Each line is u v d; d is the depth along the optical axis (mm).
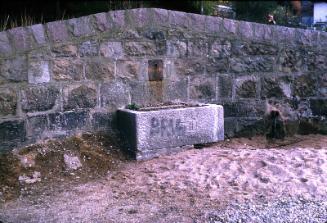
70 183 5238
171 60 6645
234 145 6680
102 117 6250
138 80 6445
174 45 6637
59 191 5000
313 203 4453
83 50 6008
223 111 6770
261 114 7152
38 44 5656
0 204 4688
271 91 7172
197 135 6332
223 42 6898
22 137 5609
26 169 5320
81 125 6094
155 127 5977
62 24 5828
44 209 4520
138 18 6355
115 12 6199
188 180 5133
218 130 6516
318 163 5438
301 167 5344
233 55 6969
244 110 7094
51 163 5500
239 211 4293
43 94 5754
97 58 6125
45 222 4203
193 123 6277
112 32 6191
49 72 5777
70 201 4711
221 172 5324
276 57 7137
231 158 5770
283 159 5617
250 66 7055
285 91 7215
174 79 6691
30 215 4379
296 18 10312
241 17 10547
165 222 4121
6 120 5477
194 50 6770
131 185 5109
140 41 6402
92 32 6047
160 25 6508
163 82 6625
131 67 6383
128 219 4215
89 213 4387
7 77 5449
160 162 5812
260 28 7023
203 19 6762
